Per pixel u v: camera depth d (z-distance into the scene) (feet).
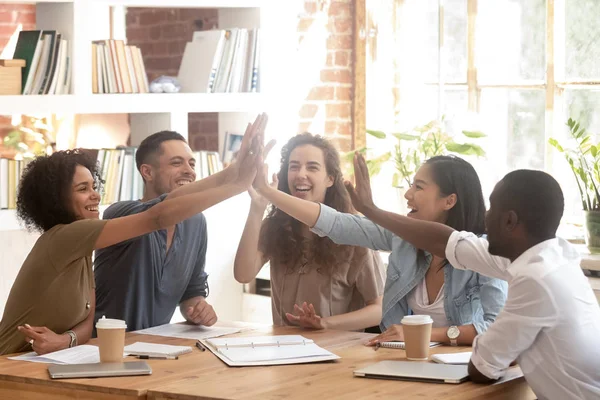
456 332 10.32
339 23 19.45
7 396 9.26
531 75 17.80
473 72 18.51
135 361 9.64
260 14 18.78
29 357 10.00
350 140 19.72
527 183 8.78
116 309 12.17
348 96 19.66
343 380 8.86
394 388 8.56
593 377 8.54
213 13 21.20
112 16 23.20
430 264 11.08
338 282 12.50
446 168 10.96
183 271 12.57
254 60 18.72
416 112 19.20
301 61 19.13
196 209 10.25
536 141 17.81
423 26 19.06
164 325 11.93
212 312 11.91
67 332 10.50
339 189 13.03
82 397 8.80
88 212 11.03
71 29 16.78
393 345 10.40
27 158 16.49
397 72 19.34
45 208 10.87
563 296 8.43
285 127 19.06
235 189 10.52
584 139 16.20
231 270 19.03
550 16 17.48
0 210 16.12
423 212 11.00
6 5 23.13
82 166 11.06
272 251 12.64
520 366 8.75
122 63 17.47
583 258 15.34
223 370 9.30
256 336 11.09
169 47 22.36
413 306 11.14
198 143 22.11
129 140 22.44
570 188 17.39
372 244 11.40
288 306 12.63
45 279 10.48
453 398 8.25
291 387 8.57
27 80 16.38
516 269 8.66
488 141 18.40
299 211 11.26
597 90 16.99
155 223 10.26
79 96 16.80
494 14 18.20
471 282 10.71
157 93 17.80
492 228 8.98
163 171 13.08
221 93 18.33
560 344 8.46
